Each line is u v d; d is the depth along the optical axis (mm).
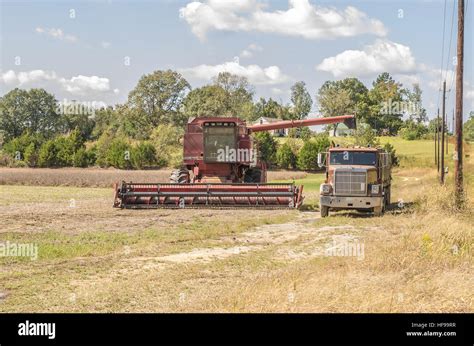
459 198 27422
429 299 11375
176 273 14367
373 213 28031
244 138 32969
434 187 33344
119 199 31422
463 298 11422
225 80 137125
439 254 15203
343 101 158750
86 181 59594
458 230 17531
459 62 28250
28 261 15977
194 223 24859
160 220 25969
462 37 28234
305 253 17453
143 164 91875
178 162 92625
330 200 27125
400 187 47312
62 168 93062
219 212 29172
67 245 18516
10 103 129375
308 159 92812
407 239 17062
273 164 97125
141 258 16688
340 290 11617
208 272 14617
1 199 38781
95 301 11680
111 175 67312
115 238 20297
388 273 13422
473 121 143375
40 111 131000
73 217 27156
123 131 122875
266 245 19250
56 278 13828
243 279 13461
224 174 33250
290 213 28812
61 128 132375
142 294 12281
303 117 176625
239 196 30484
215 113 127750
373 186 27031
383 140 130875
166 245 18938
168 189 30906
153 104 125188
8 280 13570
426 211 26922
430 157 94062
